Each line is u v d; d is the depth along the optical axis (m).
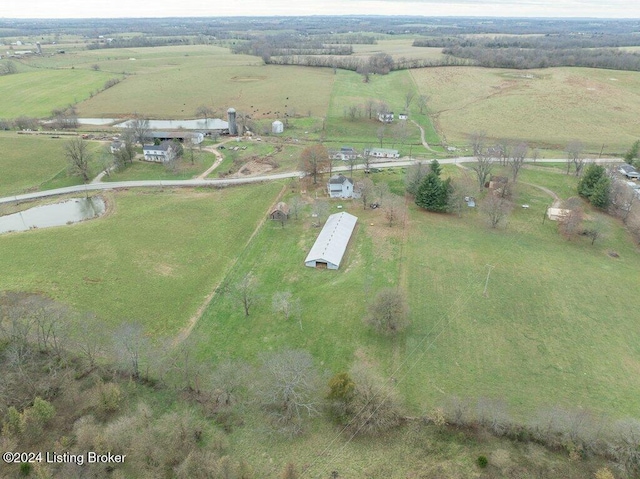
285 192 110.25
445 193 96.94
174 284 73.88
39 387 51.94
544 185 113.31
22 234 89.19
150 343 60.88
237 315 66.88
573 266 78.25
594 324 63.88
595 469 42.94
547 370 56.00
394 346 59.88
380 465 44.34
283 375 50.09
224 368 53.50
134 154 134.12
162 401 51.78
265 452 46.03
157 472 42.75
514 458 44.25
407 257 80.19
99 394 50.19
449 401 51.06
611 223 94.75
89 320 63.75
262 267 79.12
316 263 78.69
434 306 67.25
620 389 53.12
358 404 49.88
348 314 65.81
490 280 73.56
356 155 133.62
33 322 61.47
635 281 74.25
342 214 93.19
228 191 111.38
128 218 96.56
